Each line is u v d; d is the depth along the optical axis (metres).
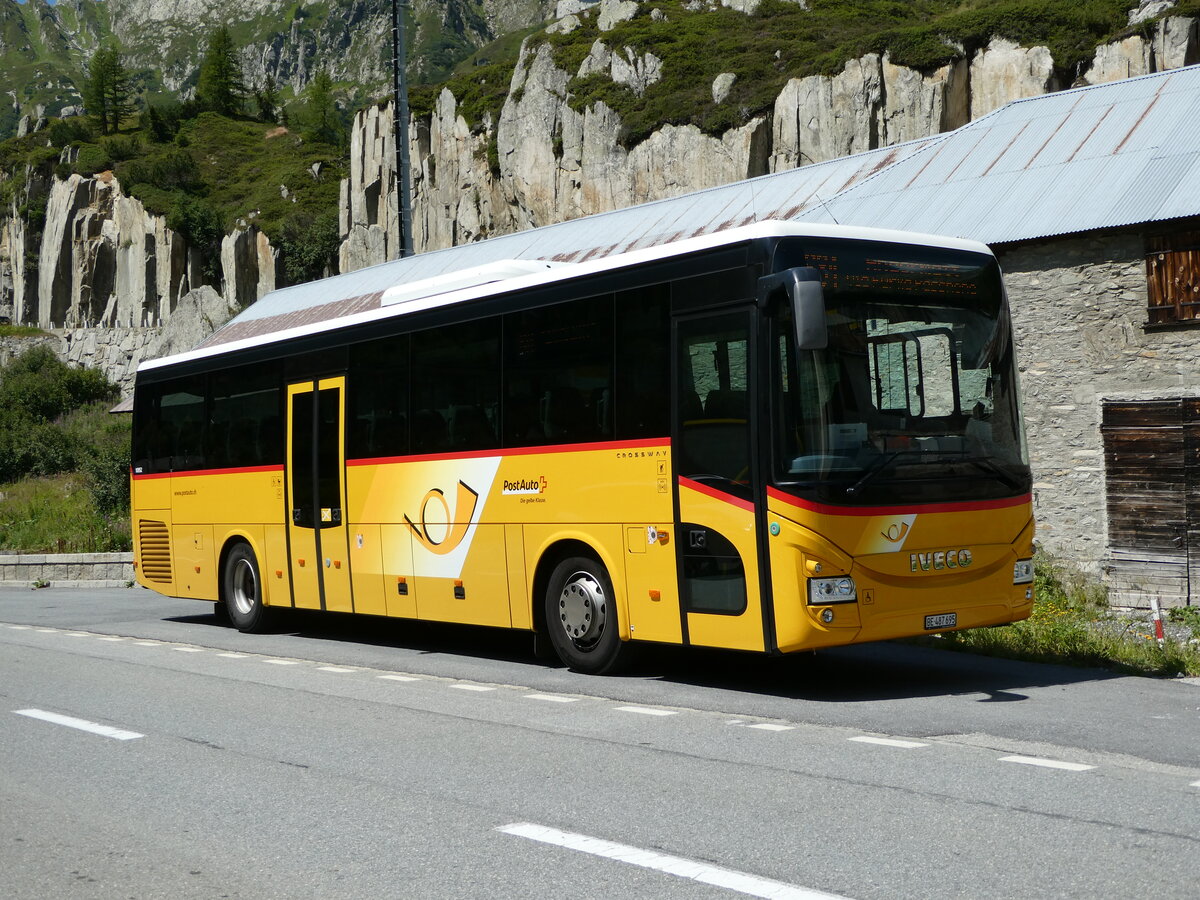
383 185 91.00
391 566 12.86
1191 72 20.75
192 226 116.00
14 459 52.09
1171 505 16.75
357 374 13.43
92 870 5.38
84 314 122.44
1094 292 17.48
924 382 9.44
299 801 6.50
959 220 19.16
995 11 54.31
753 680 10.43
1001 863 5.04
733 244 9.35
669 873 5.03
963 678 10.36
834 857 5.18
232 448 15.59
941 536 9.31
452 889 4.93
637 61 66.31
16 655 13.35
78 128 155.38
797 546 8.80
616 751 7.53
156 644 14.31
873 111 55.12
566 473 10.73
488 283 11.90
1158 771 6.73
